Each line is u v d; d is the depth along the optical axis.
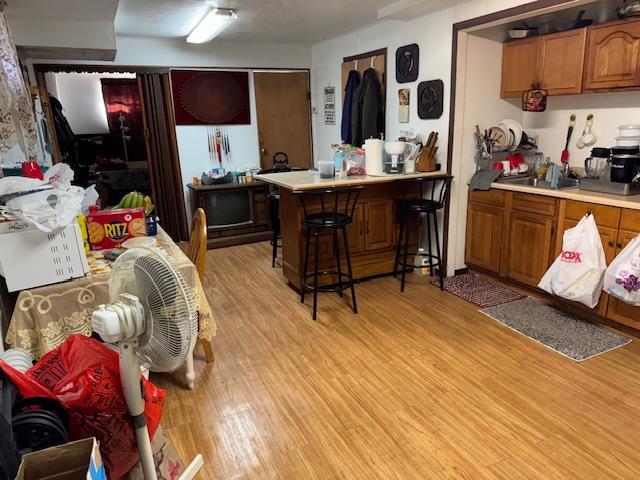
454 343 2.72
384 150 3.64
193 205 5.16
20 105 2.79
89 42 3.54
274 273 4.11
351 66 4.78
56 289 1.79
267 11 3.73
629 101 3.05
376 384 2.32
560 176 3.26
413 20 3.78
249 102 5.45
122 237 2.29
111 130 6.61
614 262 2.59
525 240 3.29
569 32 3.00
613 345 2.63
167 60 4.91
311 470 1.76
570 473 1.72
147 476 1.29
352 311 3.22
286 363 2.55
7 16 3.17
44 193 1.75
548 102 3.61
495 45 3.53
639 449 1.83
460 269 3.93
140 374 1.24
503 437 1.92
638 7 2.59
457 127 3.56
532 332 2.82
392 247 3.86
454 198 3.72
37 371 1.32
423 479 1.71
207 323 2.25
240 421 2.06
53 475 1.02
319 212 3.44
